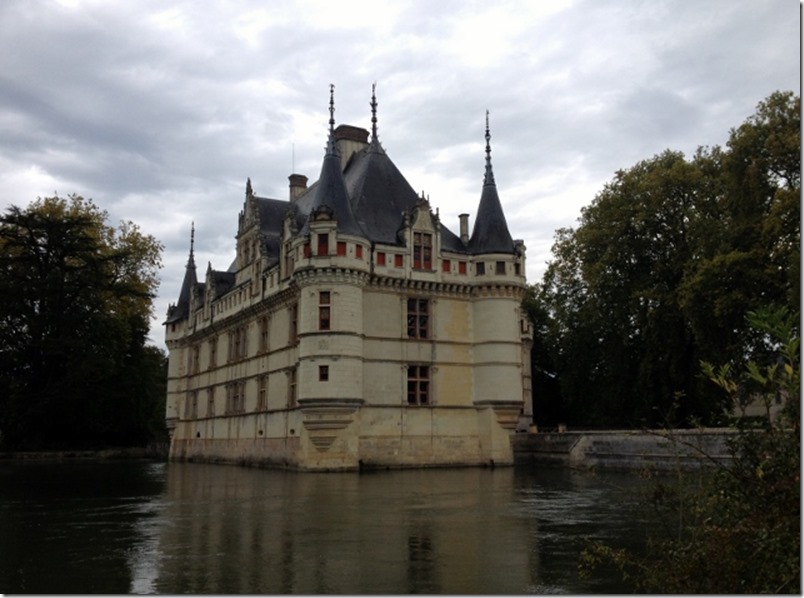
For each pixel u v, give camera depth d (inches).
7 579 506.9
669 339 1894.7
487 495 1049.5
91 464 2219.5
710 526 339.9
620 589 465.7
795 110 1593.3
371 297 1785.2
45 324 2396.7
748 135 1624.0
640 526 723.4
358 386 1678.2
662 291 1955.0
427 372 1835.6
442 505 917.2
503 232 1923.0
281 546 618.5
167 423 2763.3
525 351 2716.5
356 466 1675.7
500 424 1850.4
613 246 2037.4
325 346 1664.6
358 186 1937.7
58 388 2397.9
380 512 845.2
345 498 1015.0
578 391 2349.9
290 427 1833.2
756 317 285.0
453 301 1887.3
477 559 559.5
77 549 619.8
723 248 1649.9
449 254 1884.8
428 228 1868.8
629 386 2134.6
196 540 657.0
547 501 960.3
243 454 2137.1
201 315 2635.3
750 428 340.2
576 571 518.3
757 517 312.2
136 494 1131.3
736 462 337.7
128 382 2842.0
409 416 1781.5
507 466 1814.7
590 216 2268.7
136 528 740.0
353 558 564.7
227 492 1139.3
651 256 2062.0
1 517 845.8
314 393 1652.3
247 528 726.5
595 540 641.0
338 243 1697.8
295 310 1875.0
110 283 2596.0
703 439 1295.5
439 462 1796.3
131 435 3058.6
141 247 2783.0
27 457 2529.5
